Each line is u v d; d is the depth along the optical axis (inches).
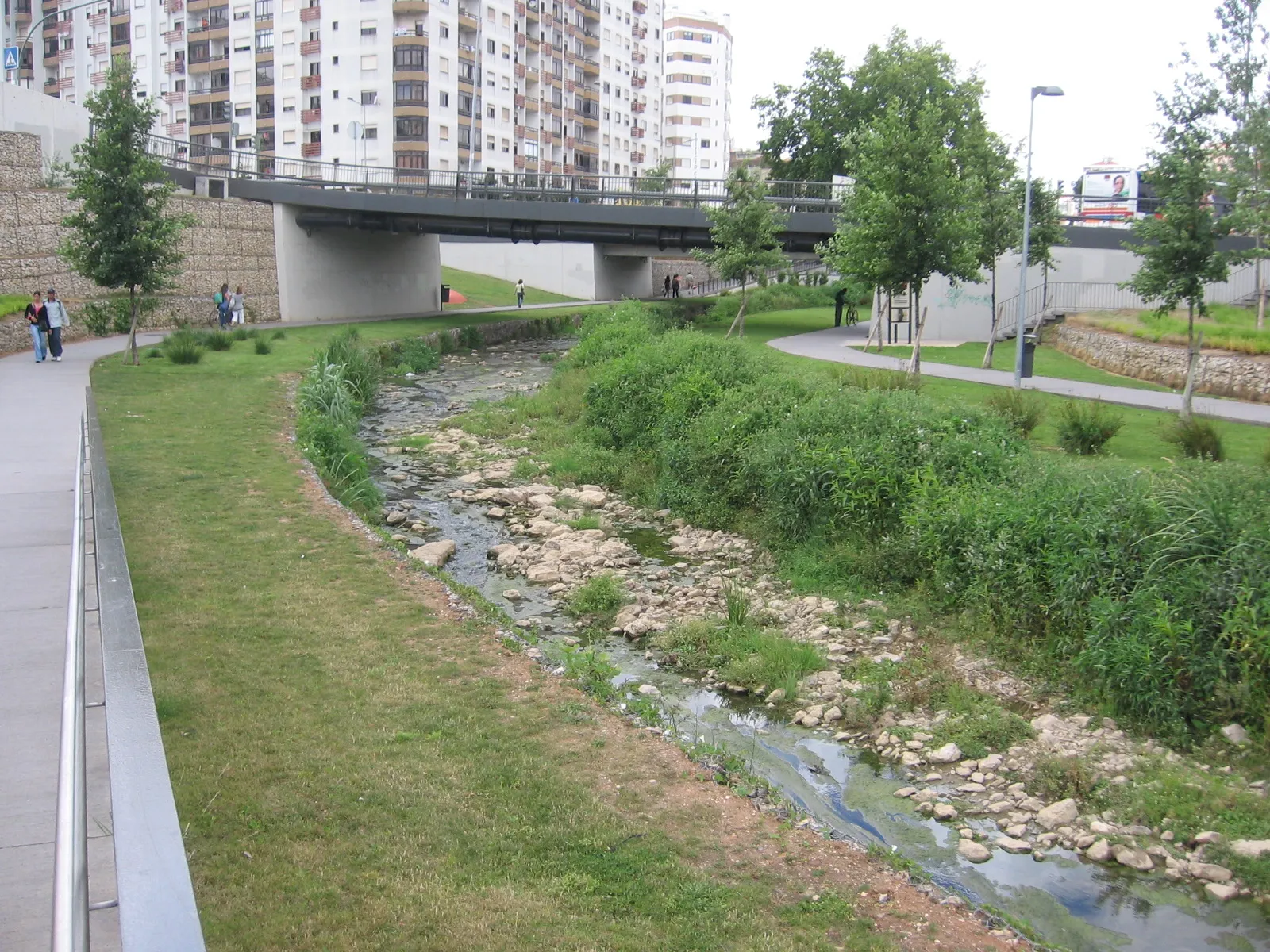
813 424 615.8
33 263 1208.8
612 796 253.4
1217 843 280.1
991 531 454.3
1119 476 458.6
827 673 398.6
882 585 492.4
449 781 252.2
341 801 237.9
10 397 746.2
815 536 547.2
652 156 4357.8
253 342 1227.9
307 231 1726.1
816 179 2269.9
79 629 185.0
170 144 1721.2
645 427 780.0
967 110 1818.4
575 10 3654.0
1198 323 1122.7
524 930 192.4
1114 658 364.8
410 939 187.2
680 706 369.4
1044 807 303.9
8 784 212.1
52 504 437.7
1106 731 350.9
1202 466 463.2
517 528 601.3
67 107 1444.4
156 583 389.4
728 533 601.9
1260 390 877.8
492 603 433.4
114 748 162.2
